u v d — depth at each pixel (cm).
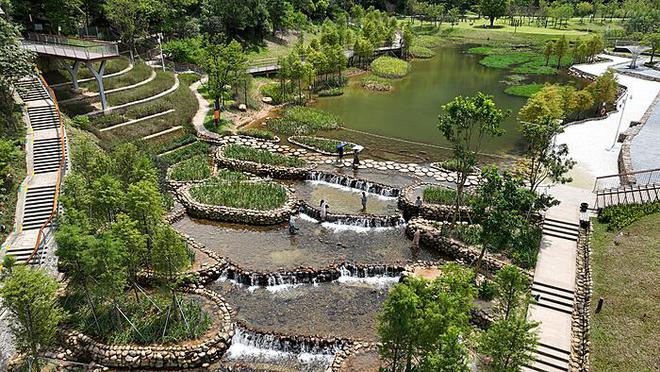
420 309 2094
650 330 2652
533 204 3622
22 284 2319
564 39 9869
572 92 6412
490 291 3075
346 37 10544
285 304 3175
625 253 3300
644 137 5525
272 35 10912
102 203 3044
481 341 2284
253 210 4088
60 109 5381
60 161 4156
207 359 2725
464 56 11556
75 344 2725
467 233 3772
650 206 3728
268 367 2719
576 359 2642
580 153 5250
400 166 5103
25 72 4588
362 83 8575
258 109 6931
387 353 2238
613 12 15300
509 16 16212
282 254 3641
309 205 4275
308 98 7656
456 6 16612
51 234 3366
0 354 2619
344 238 3897
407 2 16462
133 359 2656
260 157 5062
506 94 8150
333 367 2594
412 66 10406
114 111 5734
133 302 2986
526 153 5566
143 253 2841
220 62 6106
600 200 4047
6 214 3538
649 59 10325
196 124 6044
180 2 8888
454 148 3747
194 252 3531
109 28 8212
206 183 4516
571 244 3588
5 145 3709
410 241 3891
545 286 3161
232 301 3194
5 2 5803
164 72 7181
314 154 5419
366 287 3366
